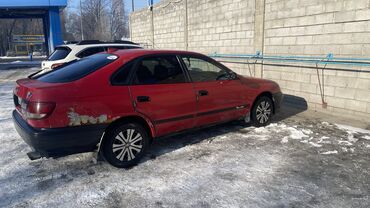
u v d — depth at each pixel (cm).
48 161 437
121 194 347
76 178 385
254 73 925
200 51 1230
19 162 434
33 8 2027
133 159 419
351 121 623
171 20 1458
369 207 317
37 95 353
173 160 437
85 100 370
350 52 635
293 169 404
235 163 424
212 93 492
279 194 343
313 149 473
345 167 409
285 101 819
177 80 455
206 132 558
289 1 765
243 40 962
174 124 453
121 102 394
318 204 323
